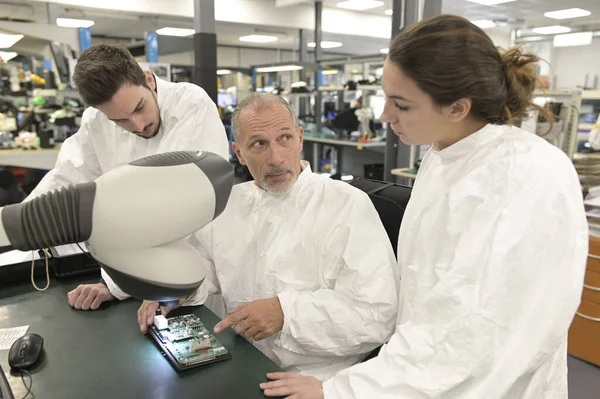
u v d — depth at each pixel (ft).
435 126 2.52
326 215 3.72
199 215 1.96
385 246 3.46
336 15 26.30
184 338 3.36
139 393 2.77
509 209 2.31
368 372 2.46
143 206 1.83
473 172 2.54
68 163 5.50
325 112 21.66
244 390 2.80
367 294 3.24
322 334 3.30
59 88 16.97
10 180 11.75
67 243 1.86
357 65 21.25
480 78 2.34
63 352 3.23
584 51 24.73
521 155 2.42
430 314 2.41
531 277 2.23
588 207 7.11
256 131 3.63
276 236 3.89
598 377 7.05
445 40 2.29
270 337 3.62
